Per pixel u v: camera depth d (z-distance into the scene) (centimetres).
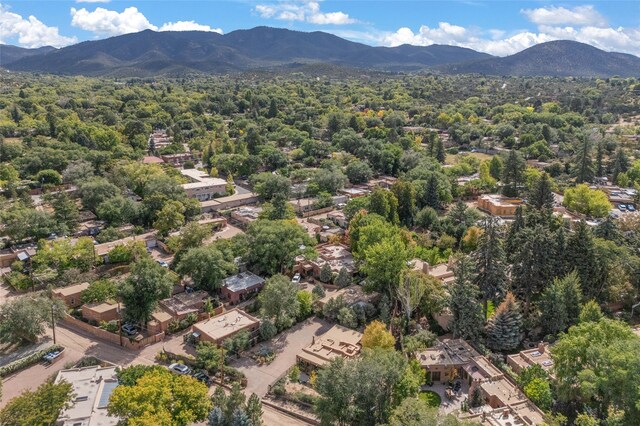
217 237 13662
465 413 7212
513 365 8275
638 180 19300
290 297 9631
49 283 11256
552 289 9112
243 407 6594
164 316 9694
